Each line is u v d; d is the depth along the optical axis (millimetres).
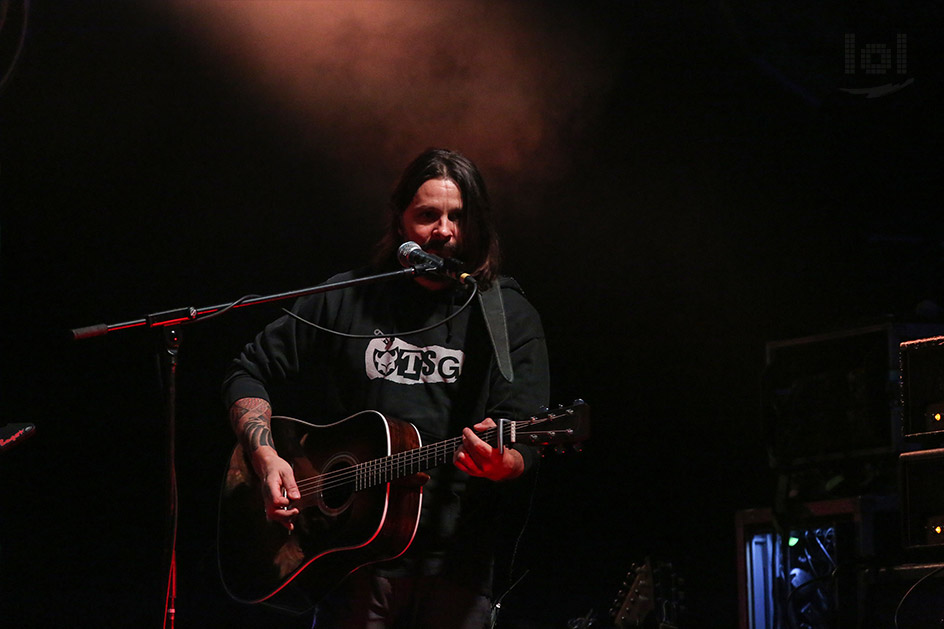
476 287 2705
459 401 2766
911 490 3307
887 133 4891
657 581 3771
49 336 6453
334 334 2820
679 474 6242
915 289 5297
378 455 2680
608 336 6461
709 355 6266
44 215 6438
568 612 6066
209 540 6324
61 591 6184
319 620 2773
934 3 4625
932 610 3291
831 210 5516
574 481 6324
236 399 2957
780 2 4910
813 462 4121
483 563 2705
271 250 6582
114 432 6453
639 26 6219
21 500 6309
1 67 5875
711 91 6199
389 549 2623
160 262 6520
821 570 4027
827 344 4152
